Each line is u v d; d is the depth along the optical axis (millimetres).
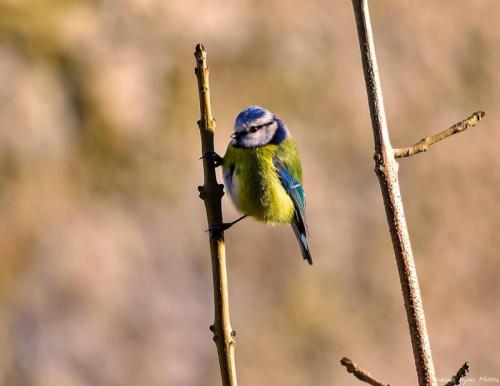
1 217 15734
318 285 16062
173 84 17828
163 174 16812
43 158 16516
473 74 19953
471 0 20938
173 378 15047
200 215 16594
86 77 17406
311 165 17406
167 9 18641
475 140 19031
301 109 18141
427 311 16828
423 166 18391
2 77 16891
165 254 16047
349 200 17188
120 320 15312
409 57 19750
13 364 14500
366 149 17969
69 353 14852
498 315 17109
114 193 16484
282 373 15148
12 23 17453
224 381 4164
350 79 18797
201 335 15547
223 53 18438
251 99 18016
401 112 19000
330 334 15641
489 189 18562
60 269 15531
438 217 17906
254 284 15820
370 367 15484
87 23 18016
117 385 14836
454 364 16312
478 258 17672
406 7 20359
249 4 19203
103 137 16984
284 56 18672
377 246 16719
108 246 15867
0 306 14867
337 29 19406
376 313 16078
